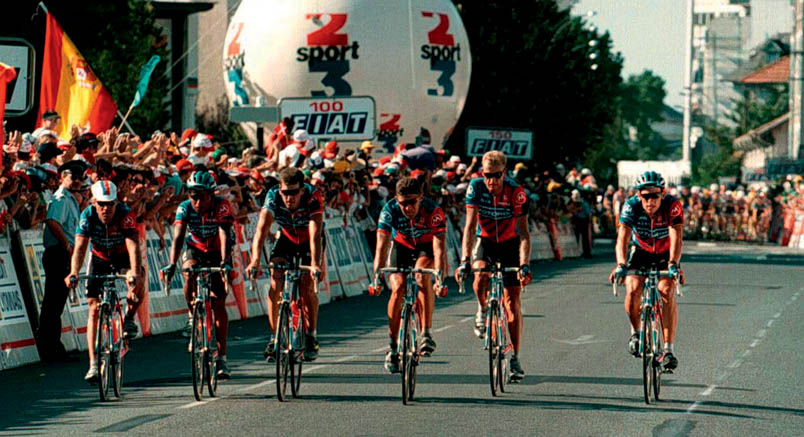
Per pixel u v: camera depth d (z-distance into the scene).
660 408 20.53
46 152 28.69
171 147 35.59
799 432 18.47
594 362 26.48
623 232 21.94
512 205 22.38
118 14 64.44
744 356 27.80
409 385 21.02
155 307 32.66
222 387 22.84
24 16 57.81
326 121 56.41
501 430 18.23
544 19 92.69
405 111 59.78
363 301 43.44
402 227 22.03
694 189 122.94
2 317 26.11
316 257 22.22
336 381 23.64
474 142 73.12
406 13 59.50
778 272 60.09
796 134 152.12
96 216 21.78
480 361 26.64
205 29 110.31
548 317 36.47
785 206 108.75
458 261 58.72
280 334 21.02
